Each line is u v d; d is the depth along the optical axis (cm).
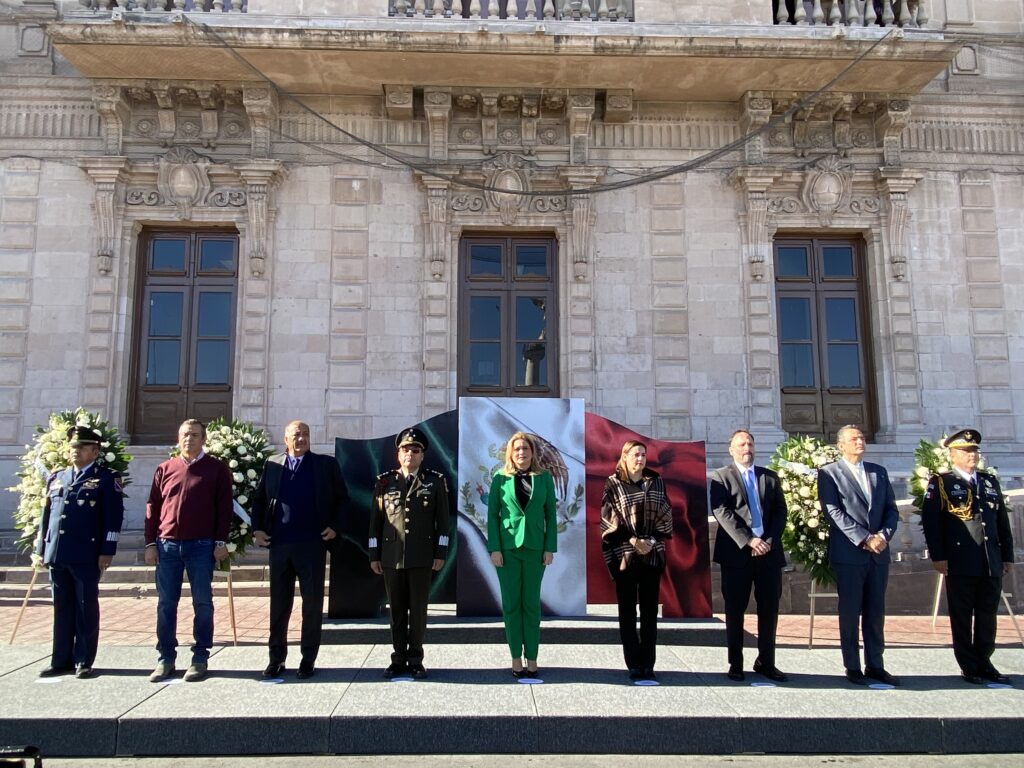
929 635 802
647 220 1288
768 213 1290
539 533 618
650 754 517
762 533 625
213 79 1227
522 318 1292
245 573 1046
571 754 516
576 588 779
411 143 1287
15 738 511
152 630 796
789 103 1281
